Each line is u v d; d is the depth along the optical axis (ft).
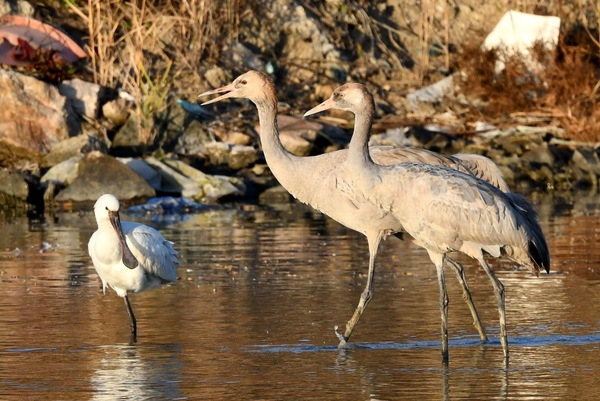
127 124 81.05
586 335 37.88
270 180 80.38
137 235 40.52
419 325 39.83
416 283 47.67
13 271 50.14
